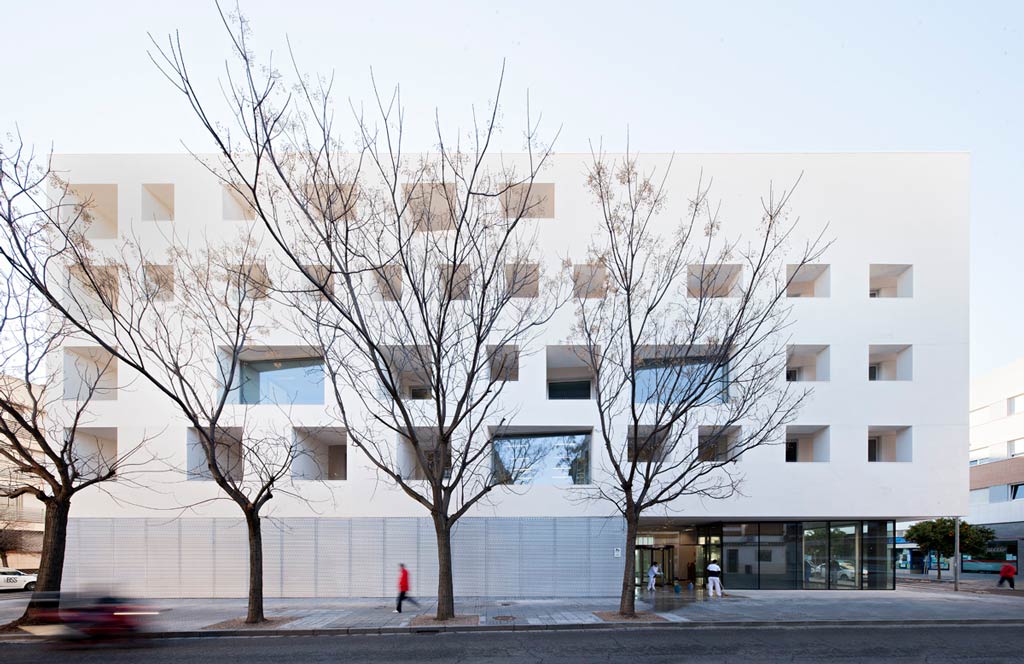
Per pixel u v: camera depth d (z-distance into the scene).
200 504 22.31
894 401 22.52
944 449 22.30
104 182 22.77
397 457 22.42
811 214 23.23
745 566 25.00
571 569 22.27
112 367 24.53
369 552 22.25
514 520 22.48
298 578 22.16
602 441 22.48
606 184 20.31
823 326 22.78
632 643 13.87
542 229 22.91
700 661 11.98
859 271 23.05
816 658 12.25
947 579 41.41
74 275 21.17
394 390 15.84
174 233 22.44
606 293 20.05
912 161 23.52
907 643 13.83
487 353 22.25
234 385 23.28
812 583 24.59
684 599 21.42
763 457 22.30
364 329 15.41
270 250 22.44
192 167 22.95
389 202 21.41
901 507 22.05
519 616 17.34
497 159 22.95
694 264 22.73
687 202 23.09
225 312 21.48
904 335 22.81
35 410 15.90
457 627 15.66
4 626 14.80
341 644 14.02
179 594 22.02
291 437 22.33
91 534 22.23
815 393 22.48
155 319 20.11
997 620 16.75
